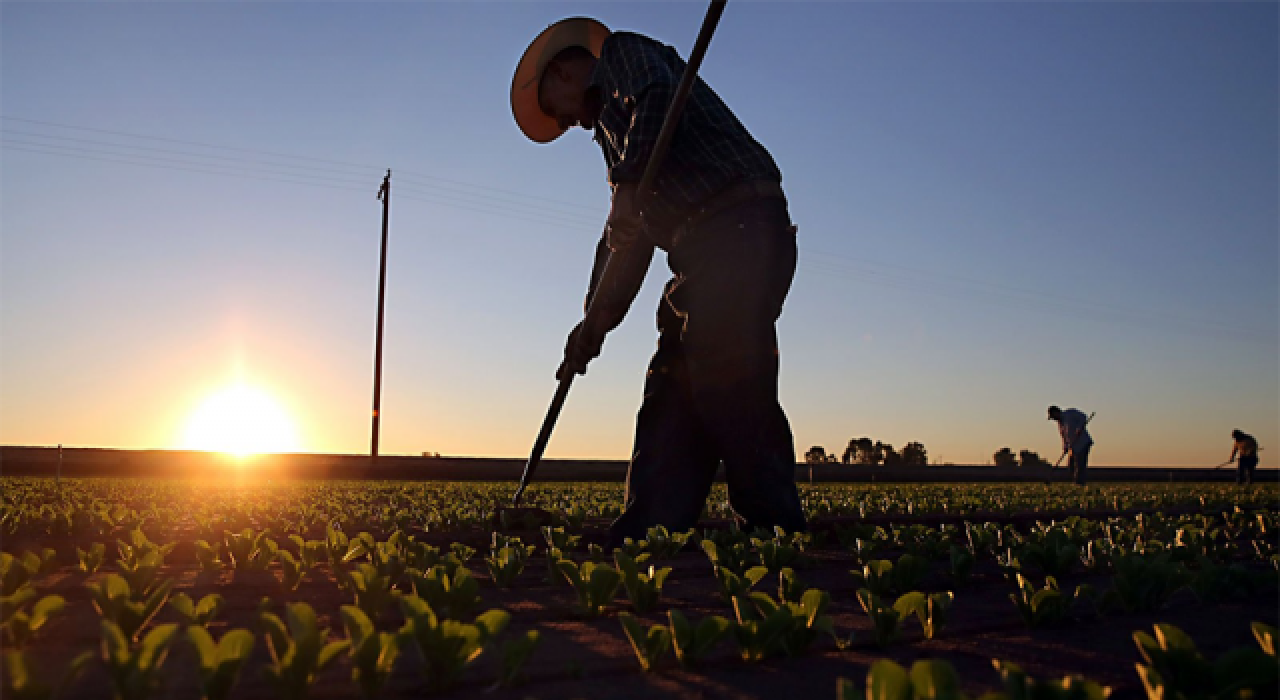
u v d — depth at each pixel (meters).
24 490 7.71
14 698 1.06
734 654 1.56
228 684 1.18
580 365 3.83
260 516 4.87
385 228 22.20
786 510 3.42
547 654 1.57
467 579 1.83
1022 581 1.96
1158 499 9.07
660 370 3.67
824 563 3.19
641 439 3.66
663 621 1.93
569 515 4.42
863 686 1.37
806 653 1.60
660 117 3.29
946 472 25.41
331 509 5.80
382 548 2.66
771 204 3.43
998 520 5.12
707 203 3.39
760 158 3.49
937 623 1.75
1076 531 3.94
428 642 1.29
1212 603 2.19
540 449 4.13
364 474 17.83
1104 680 1.43
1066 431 17.16
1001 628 1.88
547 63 4.02
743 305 3.33
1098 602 2.01
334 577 2.49
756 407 3.37
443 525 4.31
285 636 1.30
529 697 1.30
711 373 3.37
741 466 3.40
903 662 1.54
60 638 1.64
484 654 1.52
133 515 4.57
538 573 2.70
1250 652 1.13
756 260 3.35
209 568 2.62
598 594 1.99
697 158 3.41
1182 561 2.89
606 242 3.96
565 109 4.04
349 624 1.36
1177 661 1.19
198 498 6.89
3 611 1.61
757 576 2.14
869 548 3.26
